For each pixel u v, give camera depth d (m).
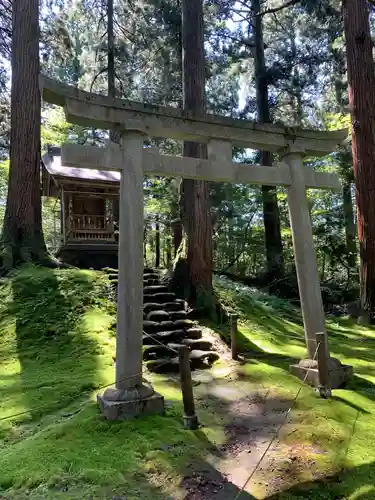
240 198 14.84
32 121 8.98
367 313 9.24
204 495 2.61
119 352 4.07
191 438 3.45
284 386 4.95
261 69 14.86
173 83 13.87
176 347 6.16
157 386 4.99
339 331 8.84
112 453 3.09
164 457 3.06
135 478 2.78
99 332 6.43
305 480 2.78
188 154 8.63
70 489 2.63
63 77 17.11
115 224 12.01
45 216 18.38
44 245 8.84
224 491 2.66
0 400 4.26
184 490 2.67
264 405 4.37
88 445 3.23
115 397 3.88
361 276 9.45
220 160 4.96
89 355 5.77
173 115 4.61
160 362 5.76
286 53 15.75
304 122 16.64
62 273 7.93
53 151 10.94
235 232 16.67
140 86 16.09
